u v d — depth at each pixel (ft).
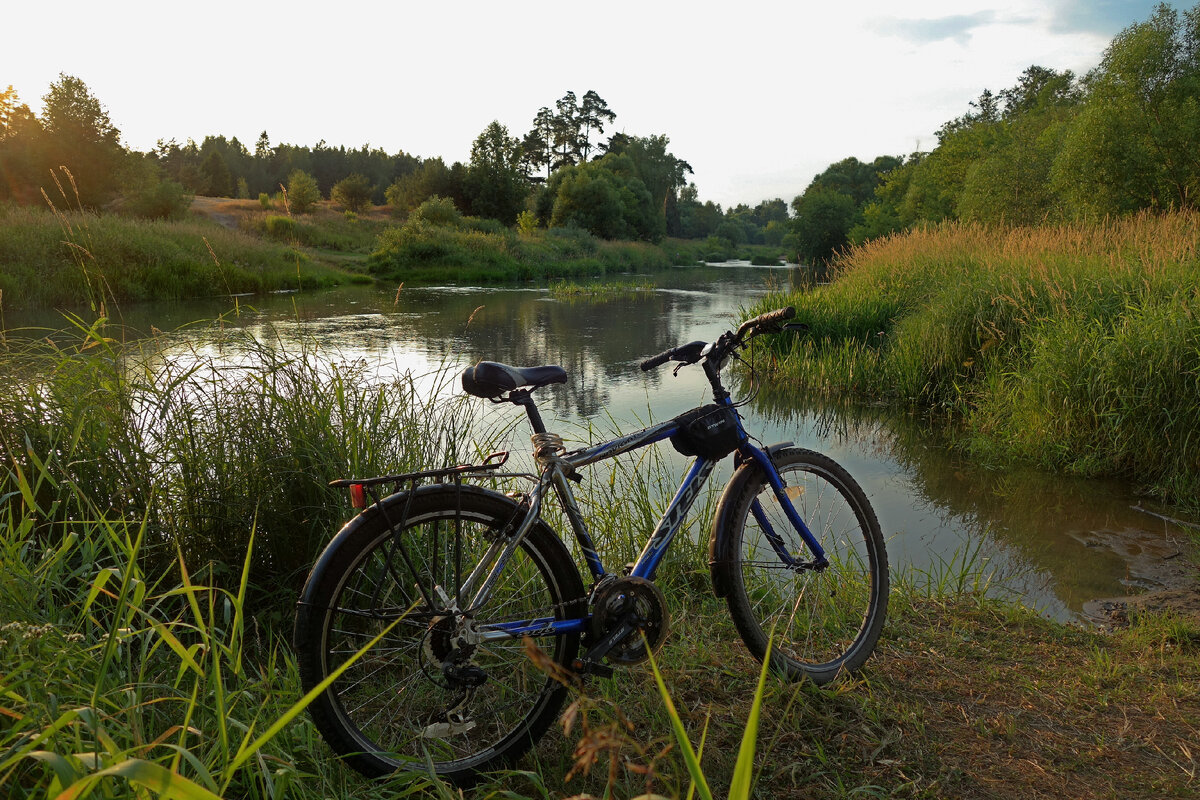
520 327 45.21
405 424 10.32
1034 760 6.73
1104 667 8.43
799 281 88.17
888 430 22.52
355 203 172.14
